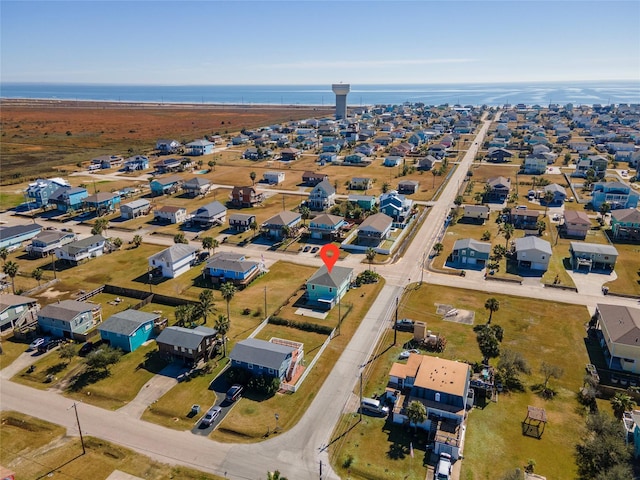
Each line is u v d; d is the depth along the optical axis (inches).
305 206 5388.8
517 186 6382.9
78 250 3976.4
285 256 4094.5
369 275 3565.5
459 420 2065.7
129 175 7224.4
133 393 2363.4
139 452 1987.0
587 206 5428.2
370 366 2551.7
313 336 2851.9
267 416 2188.7
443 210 5369.1
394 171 7396.7
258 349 2466.8
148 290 3454.7
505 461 1914.4
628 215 4419.3
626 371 2487.7
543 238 4404.5
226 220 5073.8
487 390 2289.6
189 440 2052.2
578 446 1993.1
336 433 2081.7
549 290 3408.0
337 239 4443.9
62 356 2603.3
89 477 1860.2
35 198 5590.6
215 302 3262.8
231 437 2066.9
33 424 2155.5
